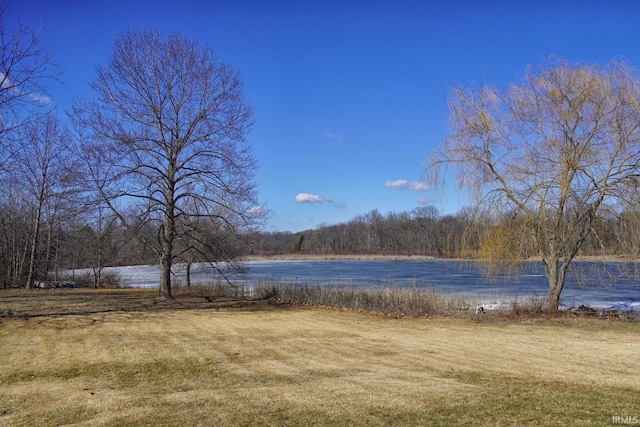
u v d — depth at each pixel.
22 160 26.48
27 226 34.69
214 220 22.80
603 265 17.80
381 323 16.80
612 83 16.95
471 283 35.44
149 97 21.11
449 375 8.88
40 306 19.69
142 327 14.94
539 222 18.23
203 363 10.02
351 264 73.12
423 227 83.88
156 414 6.40
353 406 6.70
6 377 8.74
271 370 9.40
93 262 30.83
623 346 12.13
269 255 105.06
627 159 16.64
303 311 20.44
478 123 18.83
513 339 13.28
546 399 7.04
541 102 17.83
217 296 26.52
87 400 7.20
